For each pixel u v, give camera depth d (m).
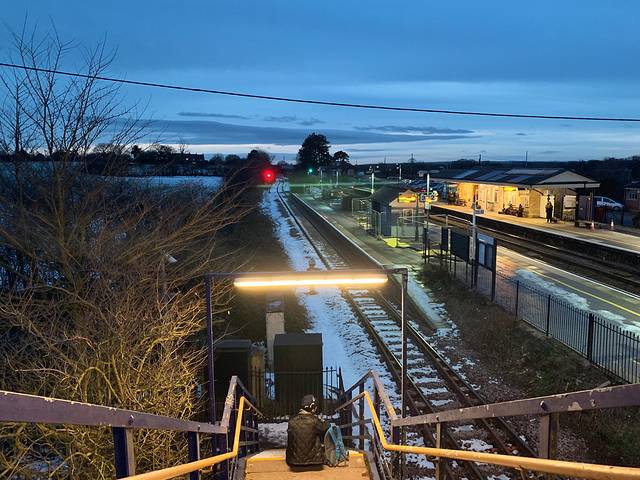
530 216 50.84
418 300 27.11
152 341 11.48
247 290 28.09
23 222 12.68
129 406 10.33
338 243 46.47
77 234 13.82
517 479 11.90
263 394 17.02
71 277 12.42
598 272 30.88
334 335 23.44
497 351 20.38
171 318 12.09
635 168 98.81
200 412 15.46
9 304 11.07
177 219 16.66
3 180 13.95
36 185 13.58
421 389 17.48
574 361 17.73
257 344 20.92
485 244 26.50
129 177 18.31
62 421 2.57
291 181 154.75
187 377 12.26
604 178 78.00
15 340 12.40
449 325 23.83
